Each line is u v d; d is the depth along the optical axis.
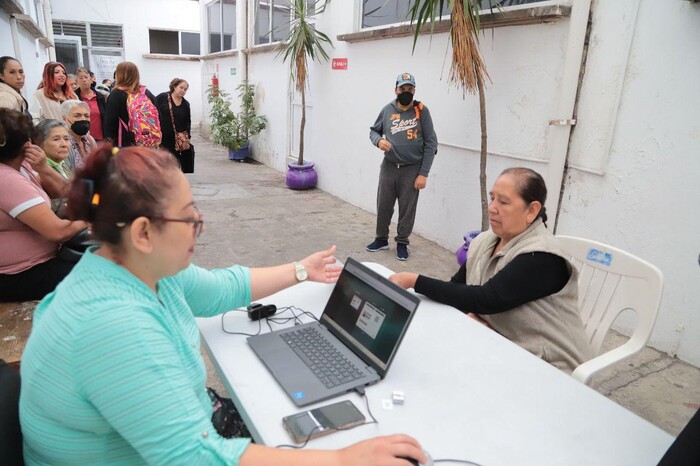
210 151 9.66
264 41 8.06
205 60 11.34
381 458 0.85
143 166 0.81
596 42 2.85
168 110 4.95
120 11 13.09
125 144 4.27
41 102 4.49
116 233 0.82
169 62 13.59
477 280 1.84
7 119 1.99
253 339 1.34
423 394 1.15
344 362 1.24
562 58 3.08
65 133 2.74
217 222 4.85
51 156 2.71
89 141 3.46
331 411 1.06
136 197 0.80
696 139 2.42
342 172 5.92
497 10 3.43
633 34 2.64
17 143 2.02
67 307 0.79
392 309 1.24
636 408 2.21
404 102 3.71
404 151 3.77
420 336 1.43
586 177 3.01
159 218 0.82
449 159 4.15
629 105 2.71
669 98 2.51
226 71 9.80
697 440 0.81
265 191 6.33
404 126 3.75
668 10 2.46
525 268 1.57
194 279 1.28
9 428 0.86
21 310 2.08
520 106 3.42
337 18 5.61
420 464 0.89
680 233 2.53
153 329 0.81
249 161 8.68
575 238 1.96
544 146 3.29
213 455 0.81
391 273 1.83
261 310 1.48
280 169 7.74
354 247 4.28
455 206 4.16
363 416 1.04
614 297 1.81
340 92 5.74
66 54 13.28
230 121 8.62
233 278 1.41
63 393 0.77
